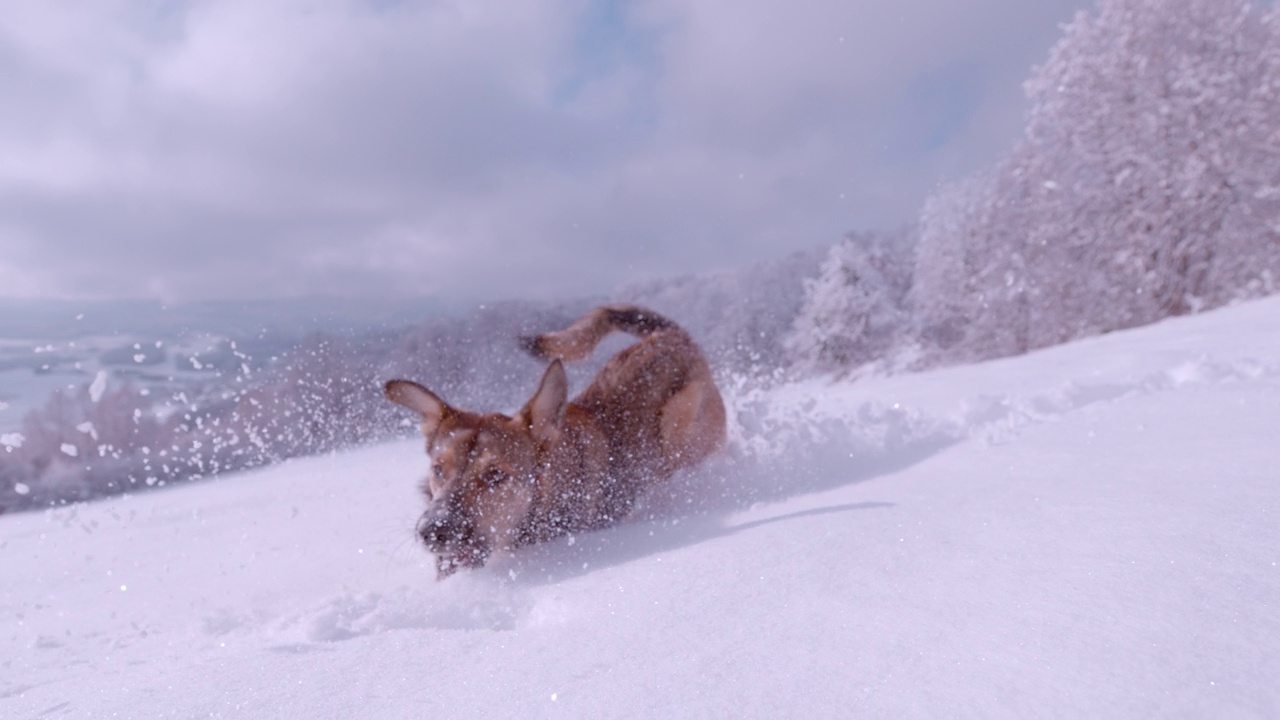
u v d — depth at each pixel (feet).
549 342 15.80
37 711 4.96
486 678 4.70
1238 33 59.57
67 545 17.24
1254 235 59.31
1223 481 7.05
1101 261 64.64
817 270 86.74
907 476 10.48
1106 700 3.45
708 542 8.00
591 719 3.92
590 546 9.37
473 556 9.32
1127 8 59.72
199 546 13.87
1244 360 15.94
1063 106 61.72
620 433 12.17
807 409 15.21
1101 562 5.28
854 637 4.64
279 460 26.71
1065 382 18.15
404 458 24.44
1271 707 3.23
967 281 71.15
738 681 4.19
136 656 6.69
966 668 3.98
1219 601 4.32
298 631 6.64
